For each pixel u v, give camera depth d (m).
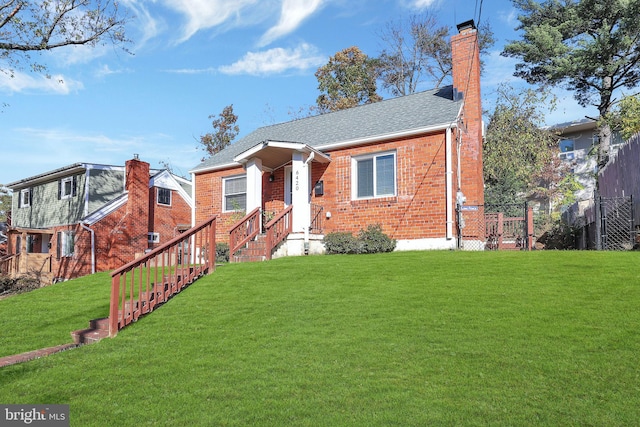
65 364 5.04
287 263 9.96
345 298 6.81
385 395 3.75
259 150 13.19
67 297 9.16
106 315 7.59
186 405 3.81
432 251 11.29
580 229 15.46
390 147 13.20
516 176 21.23
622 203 11.01
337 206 14.04
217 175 17.50
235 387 4.11
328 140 14.61
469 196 13.52
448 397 3.66
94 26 15.23
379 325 5.52
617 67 22.19
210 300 7.22
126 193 22.53
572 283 6.70
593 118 24.38
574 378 3.86
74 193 23.72
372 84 36.41
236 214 15.83
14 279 22.31
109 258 21.27
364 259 10.18
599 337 4.66
